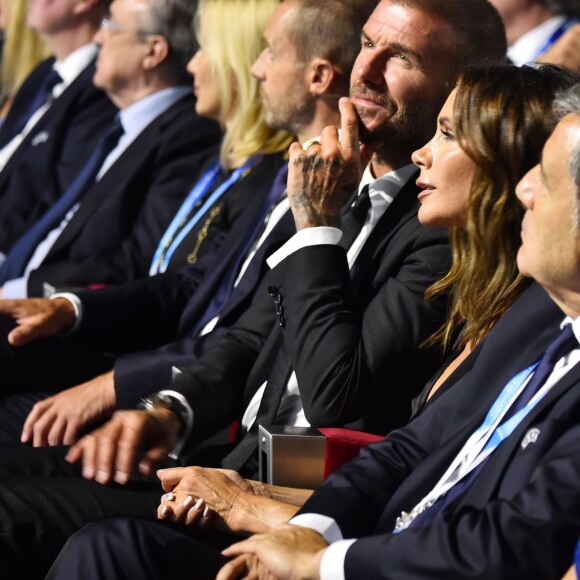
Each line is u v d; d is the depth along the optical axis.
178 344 10.28
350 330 8.30
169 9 14.50
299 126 10.75
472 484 6.34
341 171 8.77
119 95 14.91
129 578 6.77
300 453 7.78
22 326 11.23
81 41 17.44
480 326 7.57
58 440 10.00
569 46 13.12
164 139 13.96
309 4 10.45
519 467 5.98
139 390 10.15
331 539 6.64
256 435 8.95
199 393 9.23
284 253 8.73
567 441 5.80
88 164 14.99
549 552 5.54
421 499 6.74
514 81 7.49
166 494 7.65
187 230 12.54
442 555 5.72
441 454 6.75
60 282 13.44
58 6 17.20
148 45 14.55
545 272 5.95
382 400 8.43
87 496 8.22
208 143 13.95
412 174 9.09
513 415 6.34
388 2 9.18
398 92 9.02
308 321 8.35
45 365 11.74
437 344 8.38
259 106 12.08
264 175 11.91
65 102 16.62
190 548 6.95
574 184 5.77
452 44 9.02
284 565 6.19
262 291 9.92
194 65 12.60
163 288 11.82
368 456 7.20
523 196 6.06
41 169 16.53
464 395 6.94
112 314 11.58
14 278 14.88
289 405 8.99
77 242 14.05
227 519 7.46
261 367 9.36
